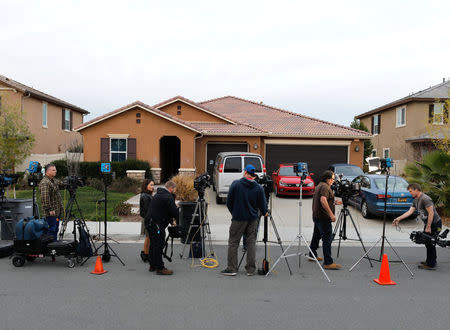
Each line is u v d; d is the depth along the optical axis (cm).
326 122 2270
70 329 411
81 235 662
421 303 505
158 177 1866
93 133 1878
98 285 562
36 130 2214
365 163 2562
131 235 913
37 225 659
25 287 550
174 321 435
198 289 551
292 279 607
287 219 1162
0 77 2052
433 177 1233
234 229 620
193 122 2153
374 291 553
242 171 1359
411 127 2391
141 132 1877
